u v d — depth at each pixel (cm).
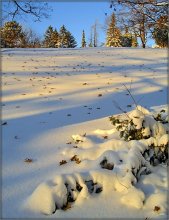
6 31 2286
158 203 459
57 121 837
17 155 632
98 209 457
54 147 663
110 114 892
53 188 462
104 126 779
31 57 2053
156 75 1488
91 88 1234
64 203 461
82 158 593
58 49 2695
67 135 727
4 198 486
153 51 2414
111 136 689
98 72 1573
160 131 584
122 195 479
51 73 1538
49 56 2127
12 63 1788
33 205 459
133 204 462
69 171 551
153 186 493
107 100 1059
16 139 714
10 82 1336
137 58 2047
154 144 550
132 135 587
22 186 518
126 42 3544
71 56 2147
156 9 710
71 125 797
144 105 978
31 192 499
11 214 449
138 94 1134
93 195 480
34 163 596
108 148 594
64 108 962
